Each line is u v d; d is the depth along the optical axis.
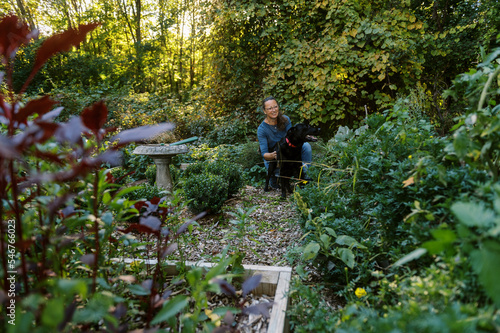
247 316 1.45
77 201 1.37
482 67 1.43
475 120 1.11
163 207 1.40
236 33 6.64
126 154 5.38
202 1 7.07
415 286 1.03
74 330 1.06
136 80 13.19
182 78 16.73
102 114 0.82
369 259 1.65
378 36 5.54
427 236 1.20
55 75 10.09
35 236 1.01
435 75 6.38
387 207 1.63
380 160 1.90
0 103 0.77
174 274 1.77
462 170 1.35
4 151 0.51
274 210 3.38
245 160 5.06
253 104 6.48
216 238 2.63
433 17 6.39
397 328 0.77
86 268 1.18
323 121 5.83
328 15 5.75
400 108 2.23
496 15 5.30
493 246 0.64
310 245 1.73
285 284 1.58
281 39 6.34
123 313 1.00
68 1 14.69
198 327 1.35
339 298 1.77
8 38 0.83
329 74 5.72
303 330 1.22
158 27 14.77
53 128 0.75
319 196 2.26
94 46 15.35
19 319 0.64
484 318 0.69
